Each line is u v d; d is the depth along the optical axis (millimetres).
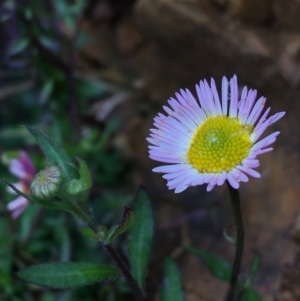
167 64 194
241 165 120
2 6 181
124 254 179
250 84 177
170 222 175
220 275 142
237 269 127
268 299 153
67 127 201
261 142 115
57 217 183
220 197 174
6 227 181
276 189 165
